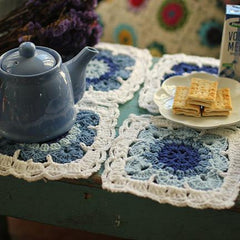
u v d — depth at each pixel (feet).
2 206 2.57
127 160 2.41
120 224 2.45
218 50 4.71
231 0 4.44
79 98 2.67
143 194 2.22
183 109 2.65
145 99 2.89
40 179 2.37
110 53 3.41
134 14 4.80
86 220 2.50
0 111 2.38
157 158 2.43
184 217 2.30
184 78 2.98
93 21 3.08
